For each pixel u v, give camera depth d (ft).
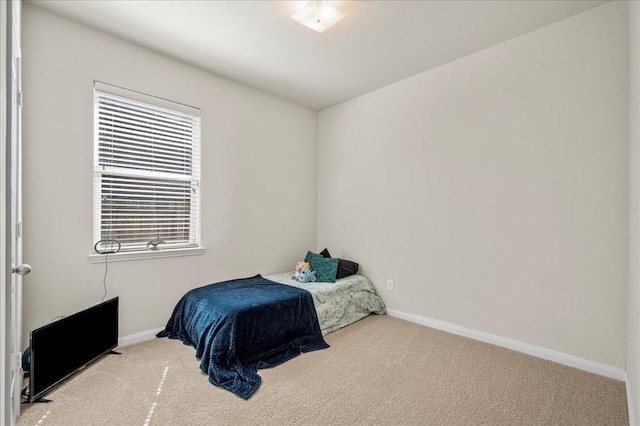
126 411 5.71
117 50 8.30
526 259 8.18
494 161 8.75
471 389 6.52
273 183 12.23
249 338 7.68
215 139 10.40
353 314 10.61
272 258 12.21
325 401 6.09
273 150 12.22
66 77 7.50
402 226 10.94
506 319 8.54
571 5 7.08
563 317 7.62
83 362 7.01
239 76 10.60
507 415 5.69
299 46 8.75
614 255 6.95
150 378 6.82
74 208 7.64
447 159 9.74
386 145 11.43
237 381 6.66
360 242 12.32
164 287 9.19
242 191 11.19
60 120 7.42
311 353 8.26
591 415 5.68
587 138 7.27
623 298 6.84
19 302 5.98
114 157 8.38
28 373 6.36
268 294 8.98
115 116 8.39
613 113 6.95
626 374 6.72
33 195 7.04
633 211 5.95
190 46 8.76
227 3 6.98
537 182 8.00
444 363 7.65
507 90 8.49
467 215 9.30
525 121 8.18
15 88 5.44
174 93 9.40
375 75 10.55
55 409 5.72
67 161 7.52
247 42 8.55
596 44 7.15
